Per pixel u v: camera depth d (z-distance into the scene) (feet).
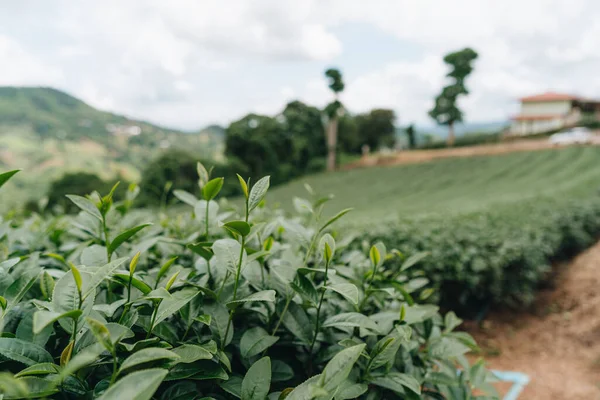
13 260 3.91
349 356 2.76
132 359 2.47
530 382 14.38
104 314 3.61
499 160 136.26
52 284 3.39
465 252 17.76
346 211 3.82
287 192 143.33
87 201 3.90
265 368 3.20
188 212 8.90
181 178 122.93
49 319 2.22
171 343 3.40
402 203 86.33
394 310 5.15
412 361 4.80
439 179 126.93
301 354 4.23
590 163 101.09
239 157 180.34
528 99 211.61
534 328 18.29
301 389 2.87
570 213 27.71
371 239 19.04
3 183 3.00
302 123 197.67
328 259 3.69
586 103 207.72
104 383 2.88
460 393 4.58
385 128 226.79
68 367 2.22
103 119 552.00
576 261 25.45
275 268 4.06
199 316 3.37
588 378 14.21
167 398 3.15
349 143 217.36
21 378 2.54
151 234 6.66
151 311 3.81
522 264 18.72
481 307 19.88
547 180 89.61
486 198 62.34
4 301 3.10
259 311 3.96
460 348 4.66
